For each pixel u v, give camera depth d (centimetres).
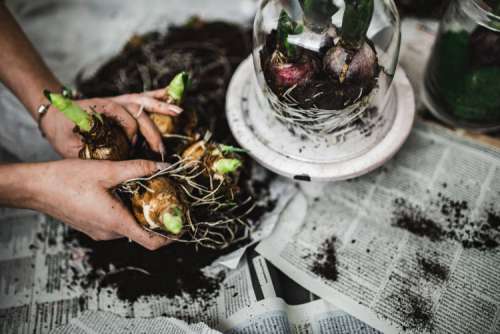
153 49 69
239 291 54
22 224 59
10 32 54
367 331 51
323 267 54
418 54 64
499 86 50
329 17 45
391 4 50
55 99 40
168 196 45
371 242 55
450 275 52
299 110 49
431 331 50
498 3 46
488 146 58
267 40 50
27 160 63
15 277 56
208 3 71
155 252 56
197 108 63
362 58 45
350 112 49
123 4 72
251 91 58
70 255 57
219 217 52
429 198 57
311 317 52
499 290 51
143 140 52
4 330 53
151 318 50
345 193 58
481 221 55
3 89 64
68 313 54
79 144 51
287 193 59
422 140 60
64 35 71
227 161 46
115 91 66
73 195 46
